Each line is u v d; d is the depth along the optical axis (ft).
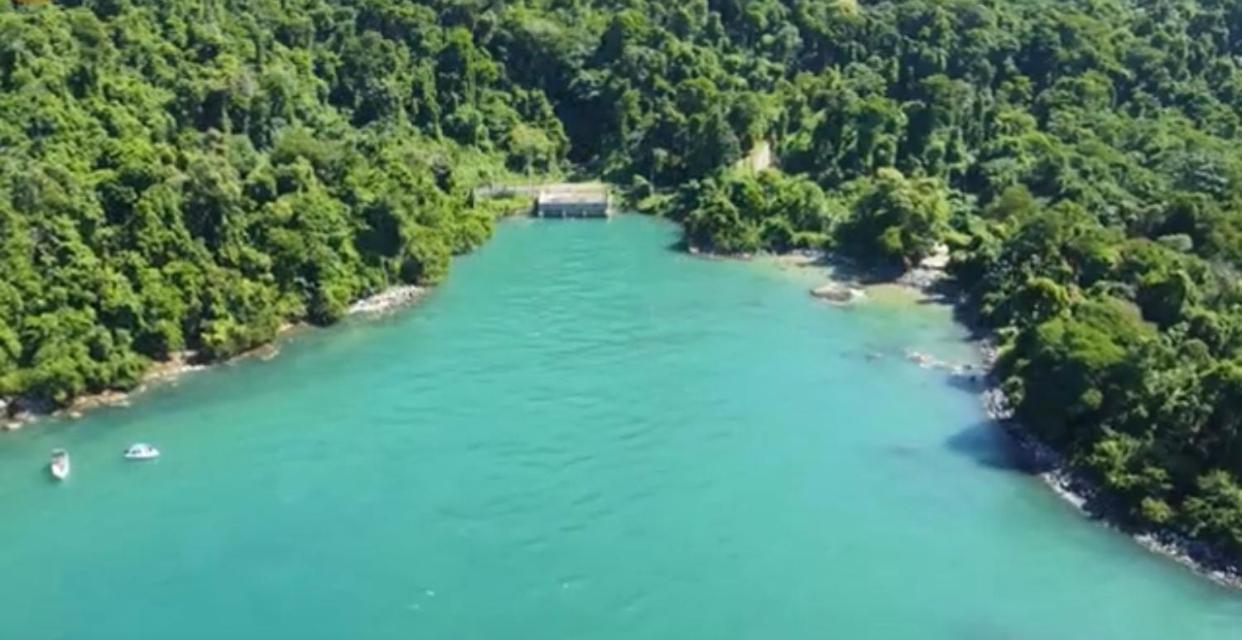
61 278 394.32
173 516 316.60
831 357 427.74
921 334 451.53
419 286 493.36
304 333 443.73
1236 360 342.64
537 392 392.68
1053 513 325.42
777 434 367.04
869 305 481.87
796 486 337.31
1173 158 549.54
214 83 516.73
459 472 340.80
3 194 397.60
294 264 451.53
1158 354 353.31
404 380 401.29
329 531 310.86
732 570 297.53
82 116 458.09
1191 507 311.06
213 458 347.97
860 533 314.76
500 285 499.10
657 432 366.84
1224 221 467.11
